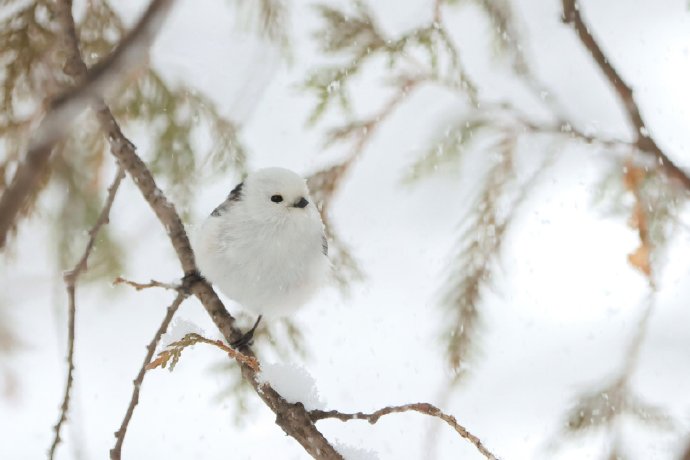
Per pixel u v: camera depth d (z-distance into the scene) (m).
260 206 9.10
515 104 10.70
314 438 6.74
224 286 9.11
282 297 9.27
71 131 8.85
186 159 9.45
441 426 9.42
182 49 10.24
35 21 8.51
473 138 9.58
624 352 9.12
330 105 9.91
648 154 9.38
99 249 9.78
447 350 9.38
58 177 9.23
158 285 7.26
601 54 9.37
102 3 8.91
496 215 9.49
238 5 9.37
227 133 9.50
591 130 9.59
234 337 8.21
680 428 8.68
